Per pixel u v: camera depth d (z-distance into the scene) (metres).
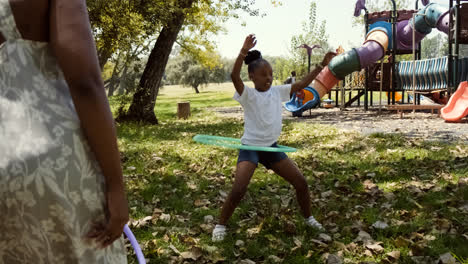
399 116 15.97
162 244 3.76
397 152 7.59
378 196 4.90
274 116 3.78
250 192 5.38
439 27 17.03
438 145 8.25
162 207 4.90
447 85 15.76
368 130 11.74
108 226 1.26
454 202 4.44
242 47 3.56
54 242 1.22
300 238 3.77
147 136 12.12
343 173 6.21
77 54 1.13
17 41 1.20
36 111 1.19
